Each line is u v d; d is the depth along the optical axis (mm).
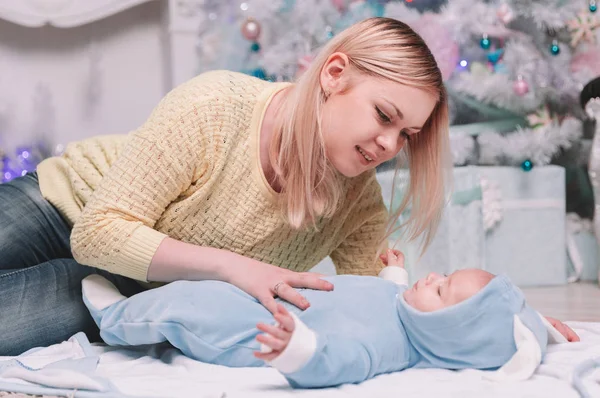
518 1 3217
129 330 1419
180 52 4000
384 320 1341
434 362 1354
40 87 4090
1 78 4043
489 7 3135
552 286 3324
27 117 4086
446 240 3045
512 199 3287
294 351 1122
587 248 3494
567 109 3438
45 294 1564
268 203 1515
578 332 1665
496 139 3213
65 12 3865
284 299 1350
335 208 1568
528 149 3242
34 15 3834
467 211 3090
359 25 1433
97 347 1550
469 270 1368
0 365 1358
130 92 4215
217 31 3664
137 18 4215
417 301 1355
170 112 1462
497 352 1302
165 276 1433
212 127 1460
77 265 1634
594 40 3369
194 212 1511
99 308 1491
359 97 1379
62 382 1205
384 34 1406
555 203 3346
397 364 1336
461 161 3152
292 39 3250
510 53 3148
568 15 3270
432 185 1548
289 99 1462
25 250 1771
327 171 1483
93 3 3896
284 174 1485
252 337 1331
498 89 3119
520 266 3309
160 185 1450
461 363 1332
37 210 1793
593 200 3580
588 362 1271
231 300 1350
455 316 1290
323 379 1183
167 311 1363
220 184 1499
